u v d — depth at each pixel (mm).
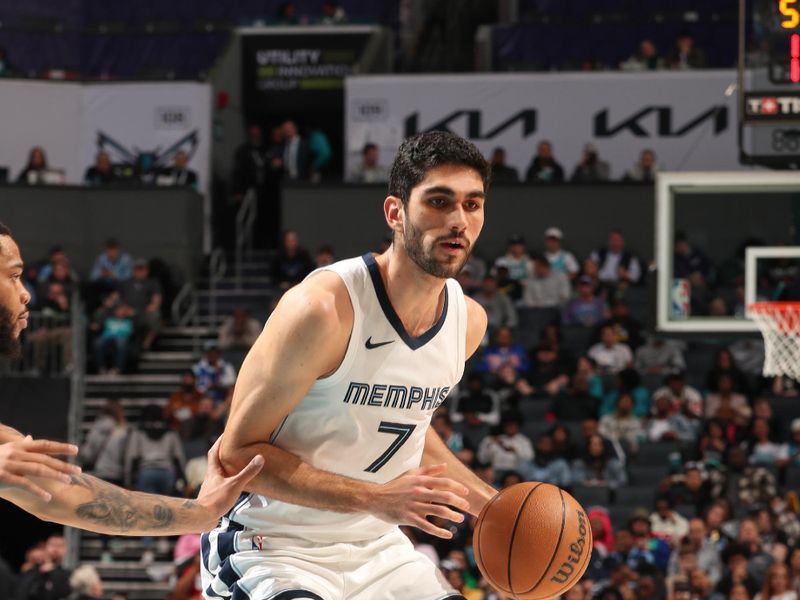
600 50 26281
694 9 26703
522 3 27922
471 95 24594
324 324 5145
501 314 20734
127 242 24359
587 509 15938
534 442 18234
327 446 5453
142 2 29281
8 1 28547
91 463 18688
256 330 21625
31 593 15531
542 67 25859
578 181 23500
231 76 27594
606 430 17938
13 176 25125
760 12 11539
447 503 5125
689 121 24047
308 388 5246
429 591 5656
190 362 21906
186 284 23906
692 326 12273
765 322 12094
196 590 15312
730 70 24016
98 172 24922
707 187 12336
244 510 5633
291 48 28016
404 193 5195
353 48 27875
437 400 5625
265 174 26172
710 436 17484
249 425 5250
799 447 17328
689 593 14461
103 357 21328
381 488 5184
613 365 19578
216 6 29375
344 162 28484
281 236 24312
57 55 28578
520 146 24516
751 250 12250
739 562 14711
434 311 5504
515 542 5535
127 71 28672
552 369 19344
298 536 5598
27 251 24125
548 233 22125
